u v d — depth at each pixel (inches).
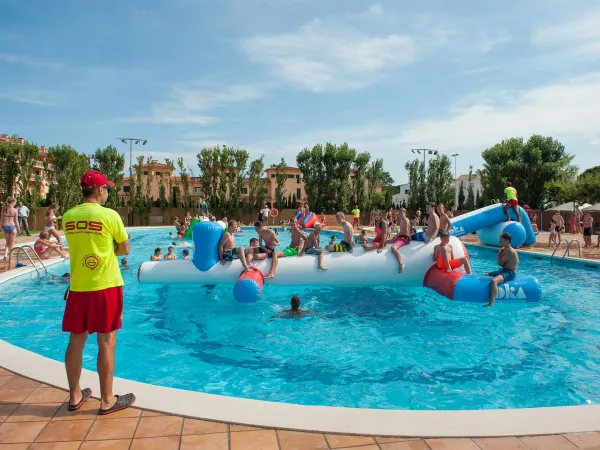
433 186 1589.6
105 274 122.1
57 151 1124.5
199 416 120.6
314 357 218.1
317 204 1515.7
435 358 216.2
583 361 212.1
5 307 308.0
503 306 310.5
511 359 214.7
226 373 197.9
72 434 111.7
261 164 1509.6
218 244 367.6
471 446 106.9
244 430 114.1
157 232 1043.3
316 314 290.8
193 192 1653.5
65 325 121.4
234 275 361.7
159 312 298.5
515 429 114.0
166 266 368.8
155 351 226.5
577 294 348.2
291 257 368.8
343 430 113.3
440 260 353.7
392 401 170.4
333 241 414.0
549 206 1355.8
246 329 262.7
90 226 120.6
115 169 1382.9
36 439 109.0
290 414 121.8
